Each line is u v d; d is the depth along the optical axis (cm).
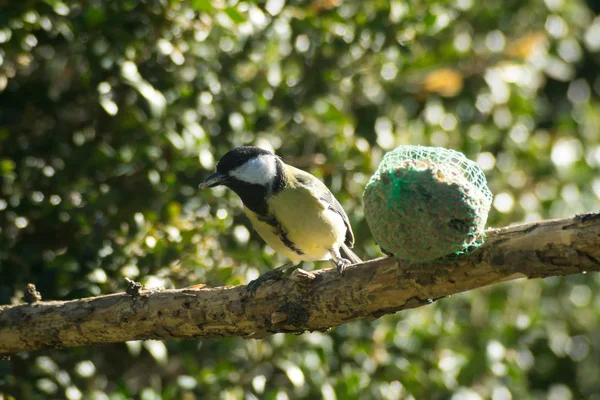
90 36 930
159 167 950
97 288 869
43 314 744
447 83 1172
